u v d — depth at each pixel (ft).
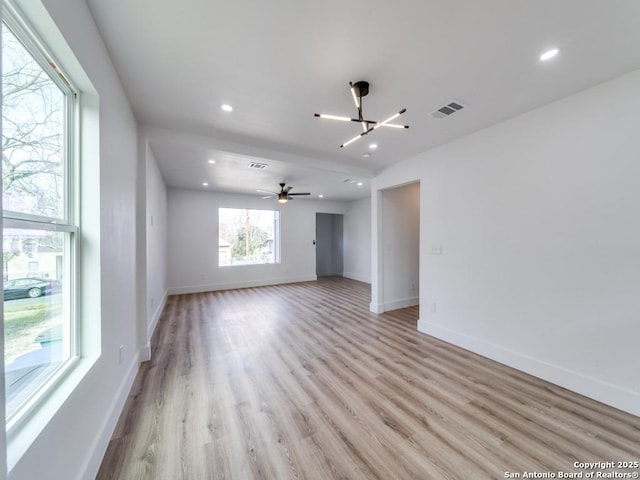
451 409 6.61
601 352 6.95
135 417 6.29
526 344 8.49
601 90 6.91
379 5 4.61
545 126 8.00
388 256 15.64
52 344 4.27
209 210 21.38
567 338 7.57
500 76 6.63
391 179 14.08
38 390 3.73
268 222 24.54
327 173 15.51
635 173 6.42
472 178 10.06
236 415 6.38
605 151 6.88
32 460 2.89
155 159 12.53
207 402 6.88
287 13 4.77
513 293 8.83
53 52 3.97
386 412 6.49
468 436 5.70
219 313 15.10
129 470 4.83
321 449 5.34
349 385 7.72
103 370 5.28
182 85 6.99
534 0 4.49
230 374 8.34
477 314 9.93
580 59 5.99
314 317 14.42
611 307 6.79
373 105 7.99
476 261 9.96
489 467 4.92
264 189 20.75
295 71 6.43
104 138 5.46
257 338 11.38
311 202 26.45
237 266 22.59
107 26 5.02
